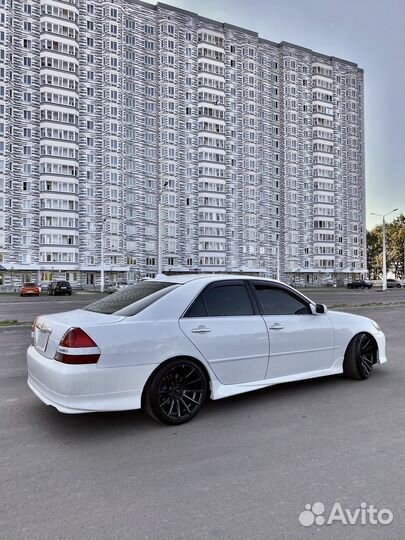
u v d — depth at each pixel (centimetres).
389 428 443
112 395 427
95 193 5691
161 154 6212
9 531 271
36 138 5375
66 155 5447
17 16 5328
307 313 587
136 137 6066
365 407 511
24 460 372
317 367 582
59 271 5456
